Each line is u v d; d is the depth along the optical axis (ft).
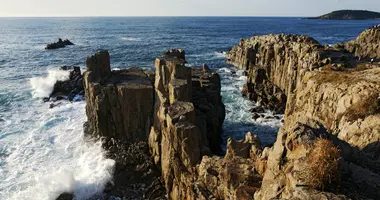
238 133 156.04
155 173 114.42
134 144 128.77
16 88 223.10
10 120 164.76
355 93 96.32
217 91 145.48
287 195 45.44
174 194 96.73
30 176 113.29
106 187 109.50
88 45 540.93
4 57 388.98
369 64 137.59
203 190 78.69
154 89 128.67
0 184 108.47
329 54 167.94
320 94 112.27
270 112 183.93
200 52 453.58
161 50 471.62
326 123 102.89
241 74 288.10
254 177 71.15
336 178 44.04
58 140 140.56
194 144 94.48
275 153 56.75
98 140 132.05
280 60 209.67
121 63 353.92
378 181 46.88
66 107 185.16
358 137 78.89
